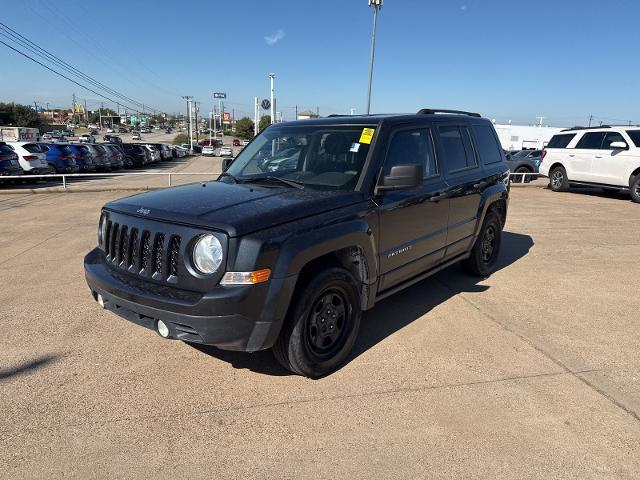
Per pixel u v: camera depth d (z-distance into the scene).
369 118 4.04
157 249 2.96
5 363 3.42
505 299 4.93
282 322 2.92
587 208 11.31
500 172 5.64
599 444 2.63
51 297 4.77
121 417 2.81
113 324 4.12
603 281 5.60
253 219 2.84
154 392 3.09
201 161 47.12
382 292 3.91
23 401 2.95
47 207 11.01
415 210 4.03
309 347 3.16
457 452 2.56
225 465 2.44
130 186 15.45
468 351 3.73
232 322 2.73
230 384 3.20
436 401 3.03
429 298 4.92
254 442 2.62
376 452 2.55
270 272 2.80
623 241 7.78
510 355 3.67
